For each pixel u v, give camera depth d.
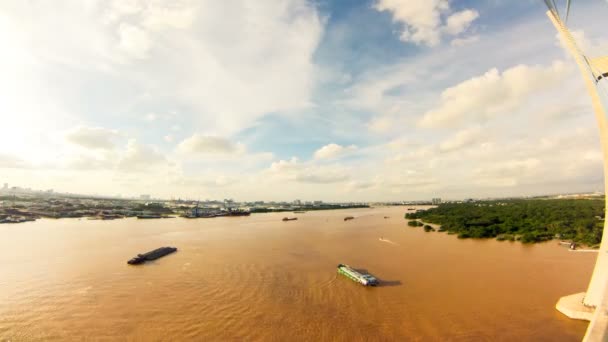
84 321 34.00
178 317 35.06
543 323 33.44
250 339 30.44
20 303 38.66
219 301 39.66
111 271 52.47
